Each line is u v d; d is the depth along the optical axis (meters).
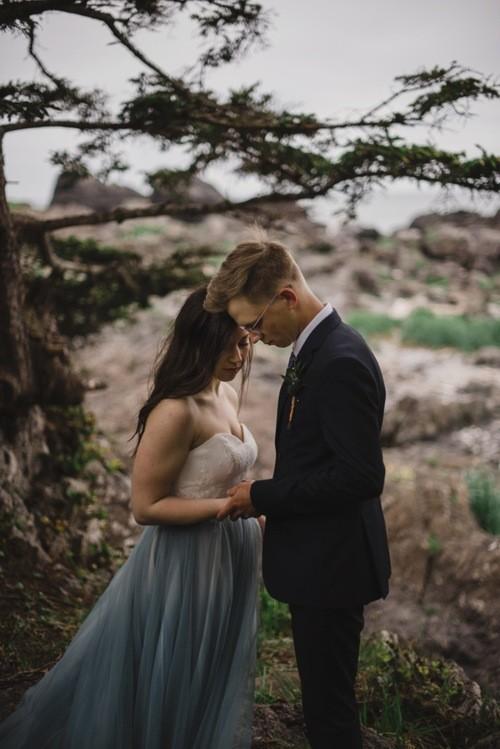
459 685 3.93
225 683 2.77
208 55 3.65
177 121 4.21
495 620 6.16
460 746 3.42
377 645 4.57
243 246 2.48
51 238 6.35
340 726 2.51
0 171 4.04
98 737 2.58
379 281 25.70
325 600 2.43
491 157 3.49
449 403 13.31
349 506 2.48
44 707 2.68
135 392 11.73
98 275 6.14
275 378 13.21
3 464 4.98
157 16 3.41
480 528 7.66
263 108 4.02
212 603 2.70
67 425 5.96
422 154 3.63
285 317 2.47
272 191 4.55
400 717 3.35
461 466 11.06
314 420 2.42
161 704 2.60
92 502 5.69
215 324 2.57
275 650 4.62
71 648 2.75
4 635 3.92
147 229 26.56
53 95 3.70
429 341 18.84
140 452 2.58
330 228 32.12
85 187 27.55
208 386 2.71
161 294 6.49
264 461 9.52
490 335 19.25
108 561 5.35
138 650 2.67
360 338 2.49
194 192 20.56
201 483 2.62
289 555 2.50
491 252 29.14
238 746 2.69
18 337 4.82
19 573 4.62
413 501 7.74
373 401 2.37
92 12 3.33
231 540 2.82
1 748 2.64
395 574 6.91
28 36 3.39
